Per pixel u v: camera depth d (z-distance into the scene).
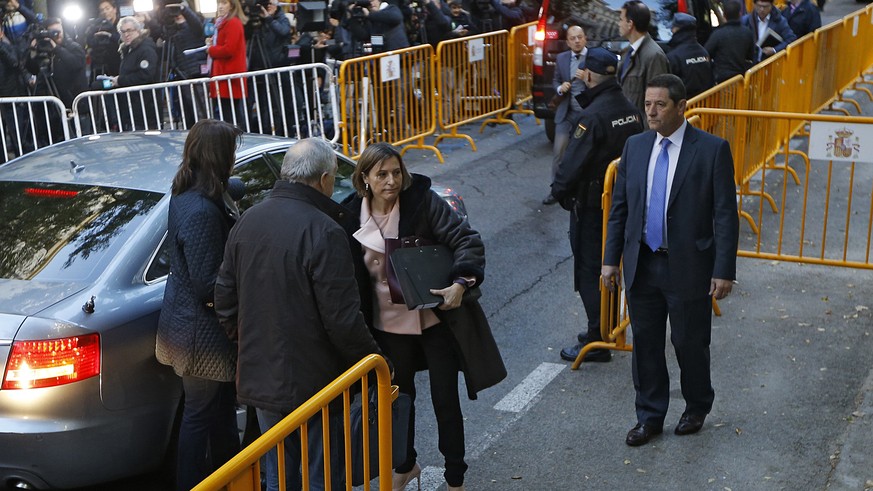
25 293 4.34
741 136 8.38
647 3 11.07
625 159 5.03
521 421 5.50
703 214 4.85
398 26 11.70
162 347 4.28
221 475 2.85
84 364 4.18
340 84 10.44
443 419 4.45
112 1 12.93
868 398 5.57
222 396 4.43
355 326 3.74
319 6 10.95
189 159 4.25
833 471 4.84
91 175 5.07
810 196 9.71
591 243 6.02
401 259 4.23
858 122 7.20
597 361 6.24
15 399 4.10
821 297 7.16
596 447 5.18
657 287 4.99
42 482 4.21
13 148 9.40
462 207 6.97
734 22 10.47
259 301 3.79
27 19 11.29
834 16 23.41
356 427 3.76
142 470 4.48
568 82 8.84
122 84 10.02
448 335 4.38
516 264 8.13
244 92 9.66
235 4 9.98
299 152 3.84
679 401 5.66
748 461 4.96
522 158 11.63
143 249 4.58
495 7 14.28
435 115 11.88
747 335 6.51
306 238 3.72
